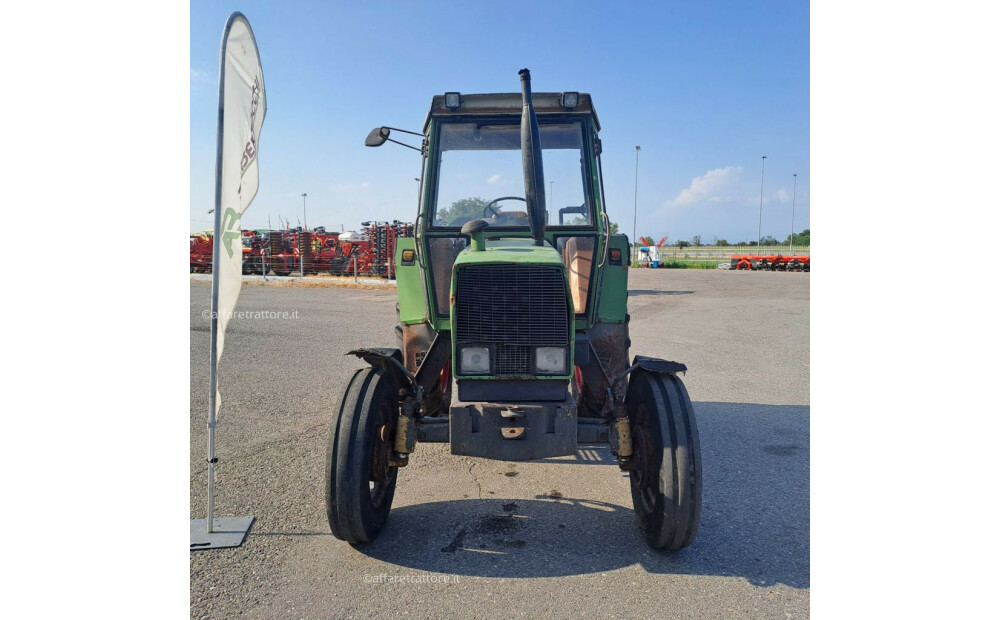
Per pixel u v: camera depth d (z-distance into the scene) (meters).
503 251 3.70
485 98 4.48
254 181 4.02
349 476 3.35
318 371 8.17
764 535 3.77
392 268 23.31
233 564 3.38
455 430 3.39
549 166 4.52
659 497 3.35
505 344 3.47
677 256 52.41
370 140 4.39
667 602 3.05
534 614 2.95
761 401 7.01
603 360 4.50
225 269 3.76
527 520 3.98
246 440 5.44
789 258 37.25
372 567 3.37
